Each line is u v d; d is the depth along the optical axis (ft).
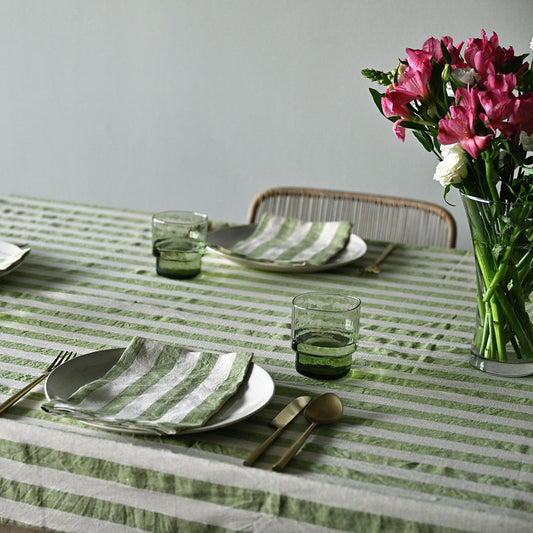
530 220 3.35
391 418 3.24
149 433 2.91
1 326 3.99
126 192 10.43
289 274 4.98
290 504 2.68
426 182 9.32
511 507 2.66
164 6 9.53
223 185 10.03
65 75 10.15
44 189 10.73
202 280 4.81
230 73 9.57
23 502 2.98
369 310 4.45
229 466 2.72
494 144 3.28
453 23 8.75
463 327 4.27
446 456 2.97
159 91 9.87
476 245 3.56
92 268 4.93
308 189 6.98
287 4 9.14
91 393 3.20
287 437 3.04
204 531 2.80
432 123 3.48
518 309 3.59
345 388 3.50
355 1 8.93
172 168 10.15
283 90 9.45
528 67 3.53
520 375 3.67
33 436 2.89
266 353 3.85
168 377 3.44
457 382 3.60
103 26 9.82
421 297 4.68
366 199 6.86
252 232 5.56
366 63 9.11
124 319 4.18
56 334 3.94
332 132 9.45
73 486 2.90
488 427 3.21
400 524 2.59
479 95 3.15
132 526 2.88
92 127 10.27
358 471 2.84
